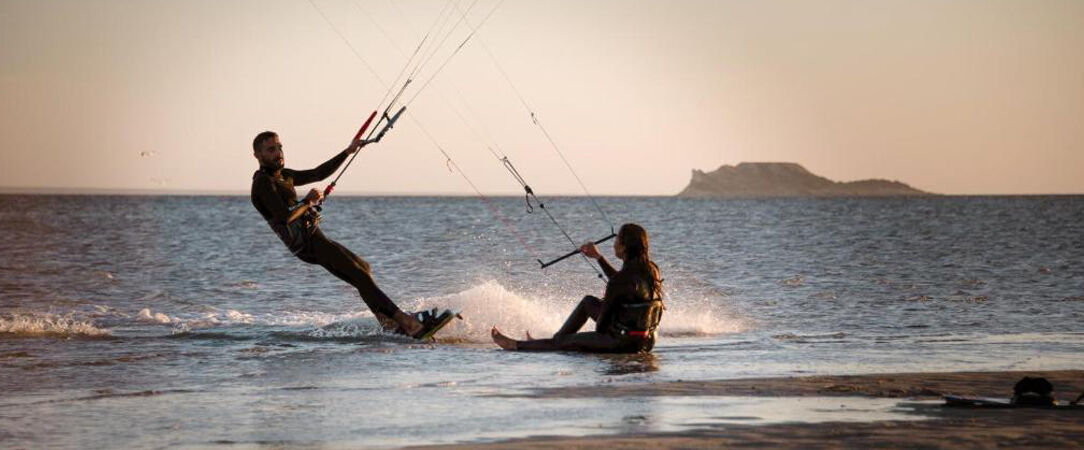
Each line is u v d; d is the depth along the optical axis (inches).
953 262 1432.1
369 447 307.1
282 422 348.2
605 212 5137.8
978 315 767.1
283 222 596.1
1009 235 2406.5
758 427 325.7
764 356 521.3
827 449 291.9
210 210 5413.4
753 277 1165.1
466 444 307.1
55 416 363.3
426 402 383.9
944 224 3292.3
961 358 511.2
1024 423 327.9
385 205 7253.9
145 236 2341.3
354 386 427.8
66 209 5644.7
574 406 370.0
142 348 569.6
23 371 479.5
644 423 335.0
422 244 2004.2
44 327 654.5
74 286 1039.6
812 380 429.7
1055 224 3238.2
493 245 1983.3
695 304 855.1
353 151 615.2
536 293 972.6
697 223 3422.7
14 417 361.1
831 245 1936.5
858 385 414.6
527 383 430.6
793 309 816.9
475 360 511.2
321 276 1163.9
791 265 1376.7
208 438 324.2
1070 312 786.2
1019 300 889.5
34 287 1026.1
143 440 323.0
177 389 424.2
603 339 537.6
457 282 1130.0
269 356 532.1
